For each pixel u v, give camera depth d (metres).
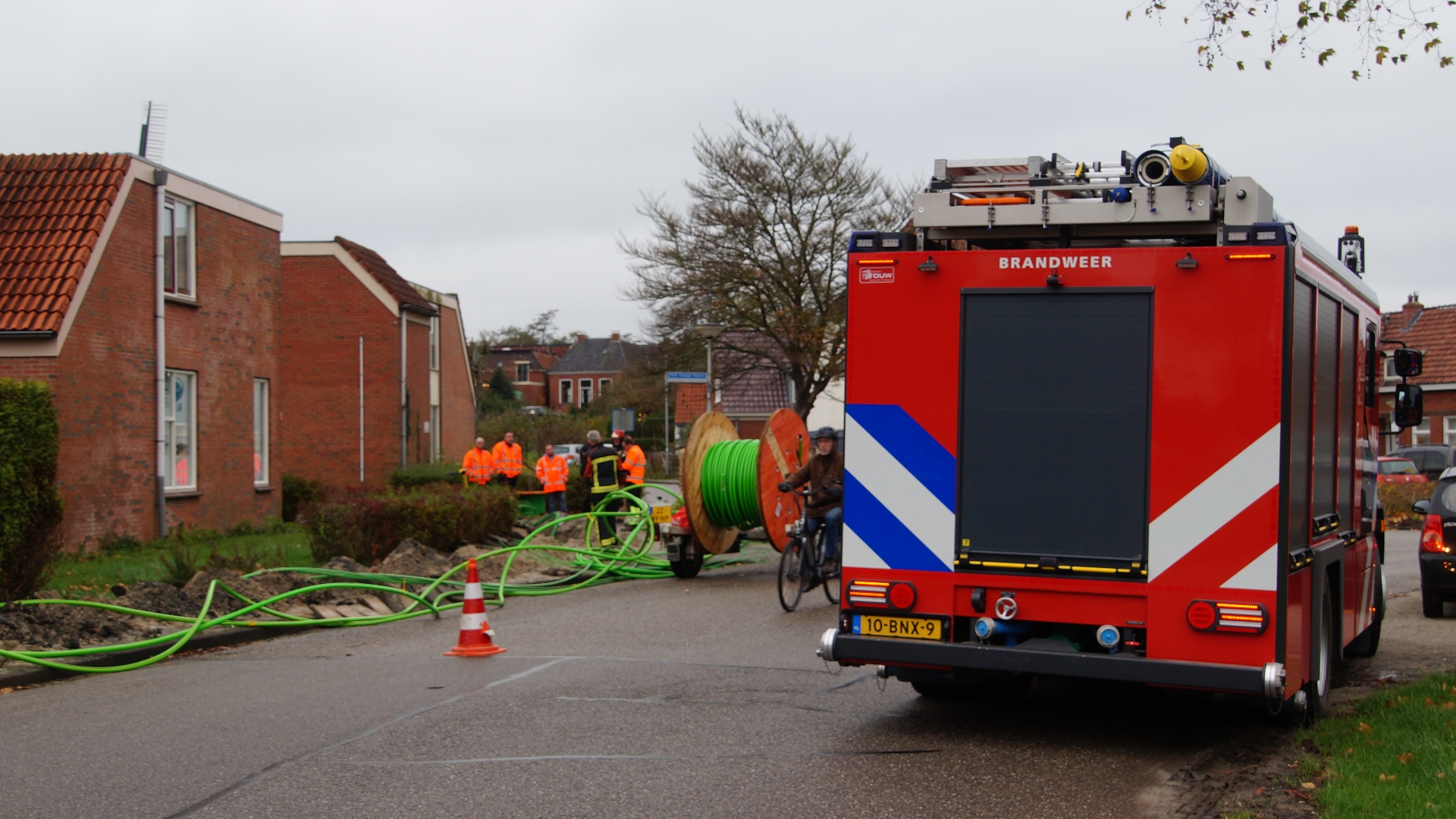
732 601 13.98
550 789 5.98
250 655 10.11
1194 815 5.56
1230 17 8.83
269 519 22.58
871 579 6.91
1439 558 12.55
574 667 9.43
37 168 18.44
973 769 6.41
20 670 8.88
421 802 5.77
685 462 16.27
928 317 6.82
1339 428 7.71
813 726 7.41
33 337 16.58
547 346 114.12
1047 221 6.66
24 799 5.82
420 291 38.25
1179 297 6.35
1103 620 6.47
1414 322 47.25
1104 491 6.48
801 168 40.38
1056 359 6.57
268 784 6.07
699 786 6.04
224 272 21.78
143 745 6.89
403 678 8.99
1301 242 6.54
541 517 23.39
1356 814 5.20
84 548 17.22
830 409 55.50
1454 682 8.12
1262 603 6.17
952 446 6.76
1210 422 6.28
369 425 34.53
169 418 20.08
